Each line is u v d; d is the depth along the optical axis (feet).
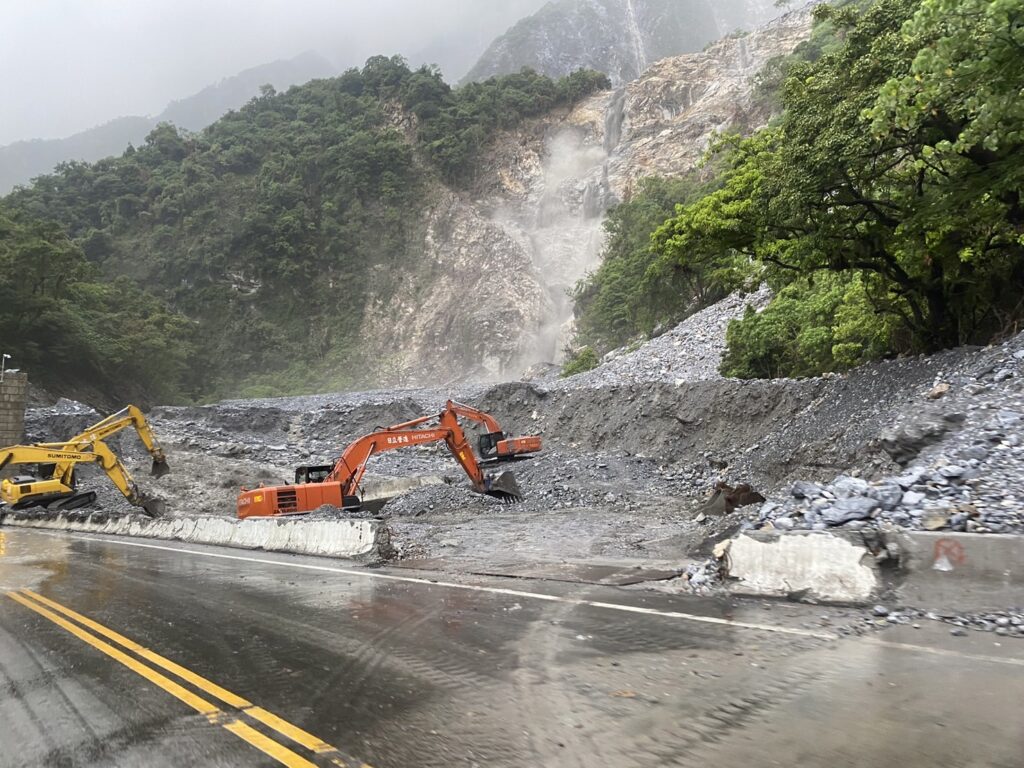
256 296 381.60
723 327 129.08
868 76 44.52
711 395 83.51
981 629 18.76
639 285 177.78
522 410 114.73
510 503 65.00
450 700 15.97
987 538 20.47
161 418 141.79
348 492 57.88
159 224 404.16
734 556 25.45
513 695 16.07
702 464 74.08
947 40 31.53
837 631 19.49
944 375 50.93
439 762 12.82
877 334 70.44
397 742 13.80
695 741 13.05
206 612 26.43
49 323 209.67
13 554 46.98
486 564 34.94
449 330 373.61
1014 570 19.85
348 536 40.52
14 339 204.23
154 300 313.12
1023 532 22.24
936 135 43.47
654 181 269.64
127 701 16.83
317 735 14.34
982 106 32.94
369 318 385.91
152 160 452.76
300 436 134.62
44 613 27.17
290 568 36.65
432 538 46.44
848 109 44.34
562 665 18.03
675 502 61.87
